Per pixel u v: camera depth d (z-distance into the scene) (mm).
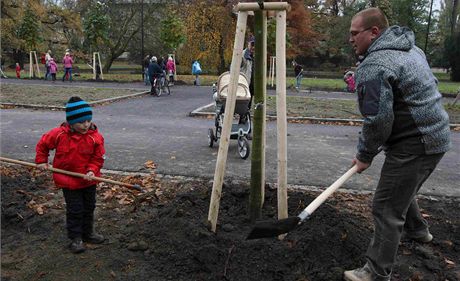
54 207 4965
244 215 4594
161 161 7324
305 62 55562
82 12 39531
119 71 43844
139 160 7375
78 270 3666
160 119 12523
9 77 29156
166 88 21812
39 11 36719
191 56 41531
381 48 3131
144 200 5156
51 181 5875
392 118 3045
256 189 4348
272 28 24172
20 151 7926
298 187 5910
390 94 3016
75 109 3877
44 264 3746
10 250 3982
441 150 3197
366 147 3184
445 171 7219
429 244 4258
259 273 3588
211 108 14531
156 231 4188
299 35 45219
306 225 4203
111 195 5355
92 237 4121
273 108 15078
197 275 3600
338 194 5664
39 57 42156
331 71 52406
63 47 41844
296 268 3652
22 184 5656
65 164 3957
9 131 10023
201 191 5320
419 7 49000
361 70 3139
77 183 3938
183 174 6508
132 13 38875
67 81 26672
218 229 4266
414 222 4195
